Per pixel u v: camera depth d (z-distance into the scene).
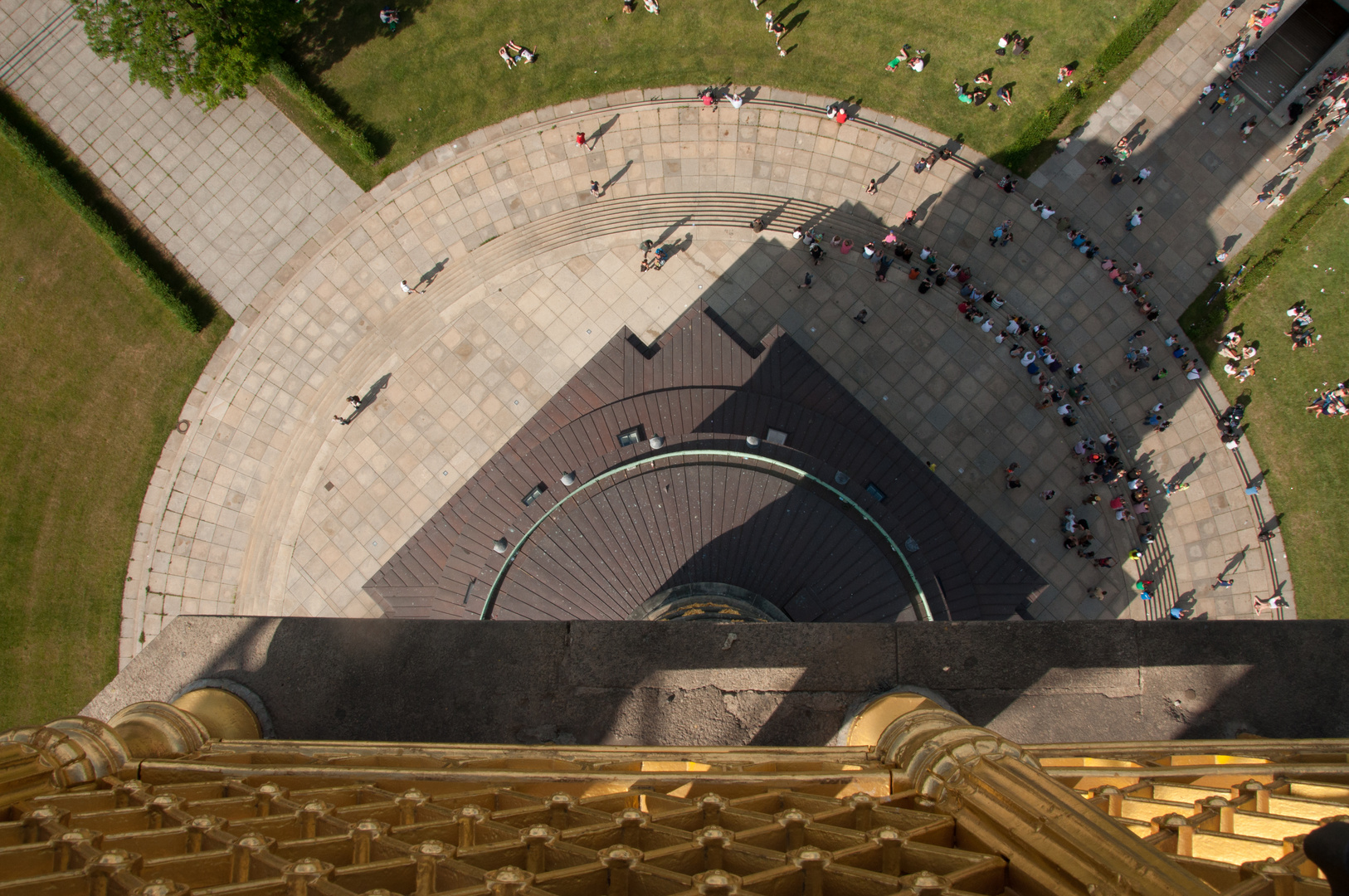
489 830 11.62
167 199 43.47
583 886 9.65
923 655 19.17
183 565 41.56
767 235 42.53
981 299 41.53
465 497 39.81
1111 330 41.28
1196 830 10.92
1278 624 18.92
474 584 33.25
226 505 41.94
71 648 40.88
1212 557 40.00
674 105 42.94
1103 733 18.56
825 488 33.28
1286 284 41.44
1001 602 39.41
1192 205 41.88
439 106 43.44
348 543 41.50
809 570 31.58
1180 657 18.84
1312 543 39.72
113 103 43.91
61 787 13.38
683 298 42.44
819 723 18.83
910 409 41.06
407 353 42.62
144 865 9.30
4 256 43.69
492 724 18.91
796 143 42.72
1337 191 41.56
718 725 18.84
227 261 43.19
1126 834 8.91
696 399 38.09
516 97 43.31
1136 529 40.22
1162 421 40.69
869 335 41.69
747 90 42.88
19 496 42.03
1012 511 40.41
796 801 13.09
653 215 42.88
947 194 42.16
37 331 43.22
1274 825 11.14
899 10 42.66
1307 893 8.38
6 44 43.97
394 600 40.53
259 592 41.31
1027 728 18.66
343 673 19.27
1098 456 40.31
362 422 42.22
